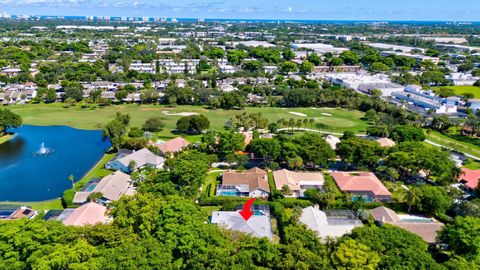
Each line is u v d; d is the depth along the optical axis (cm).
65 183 10694
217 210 9088
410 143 11669
